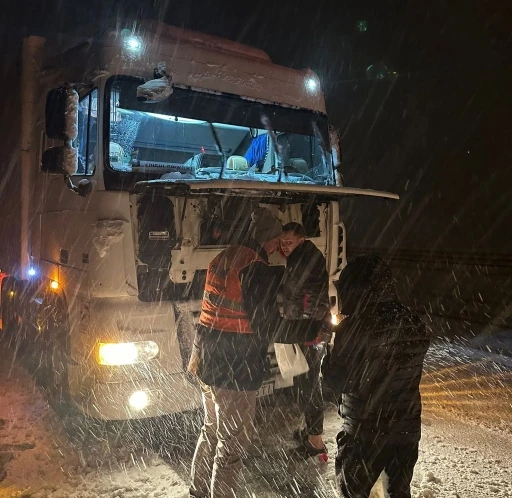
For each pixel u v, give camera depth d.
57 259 4.44
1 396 4.88
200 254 3.93
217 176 4.48
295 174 4.89
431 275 10.34
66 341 4.24
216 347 2.77
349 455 2.44
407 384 2.38
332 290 4.79
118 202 3.64
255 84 4.66
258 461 3.69
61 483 3.39
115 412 3.61
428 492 3.21
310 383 3.66
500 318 8.53
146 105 3.98
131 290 3.66
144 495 3.26
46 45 4.98
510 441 4.05
